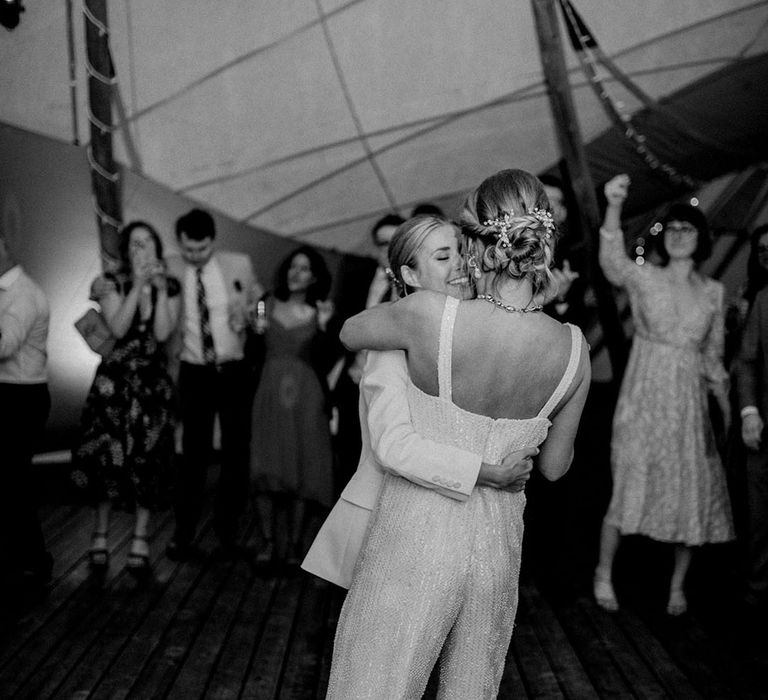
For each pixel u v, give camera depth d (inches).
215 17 236.4
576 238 230.1
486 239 84.7
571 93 232.2
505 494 85.8
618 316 222.1
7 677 143.4
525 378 84.4
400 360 89.0
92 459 188.1
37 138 238.8
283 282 195.3
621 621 173.6
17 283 173.3
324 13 235.1
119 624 167.0
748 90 228.1
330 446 197.0
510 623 86.5
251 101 241.6
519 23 231.5
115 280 193.2
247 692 141.2
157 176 244.2
